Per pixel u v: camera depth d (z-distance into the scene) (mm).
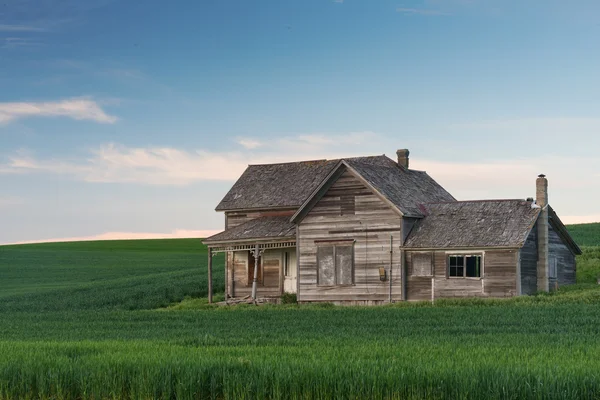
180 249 136500
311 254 52531
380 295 50219
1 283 87938
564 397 17312
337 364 20203
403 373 18859
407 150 60219
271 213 58125
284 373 19422
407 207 50688
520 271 47000
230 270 57969
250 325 37750
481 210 50719
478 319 36406
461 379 18266
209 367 20406
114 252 128375
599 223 112875
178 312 49156
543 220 49844
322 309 46969
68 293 69125
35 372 21250
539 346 25297
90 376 20656
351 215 51531
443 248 48562
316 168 60312
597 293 45688
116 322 43000
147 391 19734
